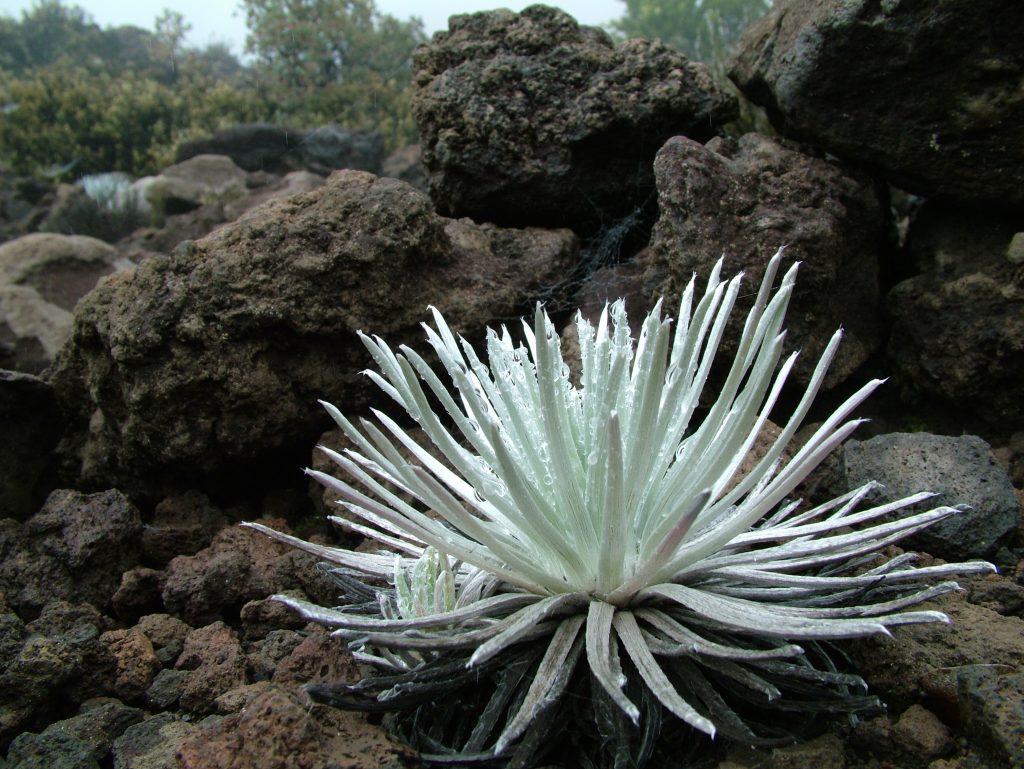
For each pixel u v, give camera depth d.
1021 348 0.84
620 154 1.10
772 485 0.56
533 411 0.61
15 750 0.58
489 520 0.70
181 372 0.88
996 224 0.91
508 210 1.15
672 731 0.53
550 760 0.54
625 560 0.55
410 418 0.96
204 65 7.38
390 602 0.61
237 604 0.77
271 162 3.92
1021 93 0.82
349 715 0.55
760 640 0.53
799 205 0.90
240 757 0.50
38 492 1.01
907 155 0.90
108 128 4.68
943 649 0.58
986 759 0.50
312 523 0.92
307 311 0.89
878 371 0.97
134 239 2.77
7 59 7.61
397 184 0.96
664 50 1.10
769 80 0.98
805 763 0.50
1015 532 0.73
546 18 1.15
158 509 0.91
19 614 0.77
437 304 0.95
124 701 0.67
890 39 0.84
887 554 0.72
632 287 0.99
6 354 1.44
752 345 0.54
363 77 5.25
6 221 3.74
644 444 0.53
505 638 0.47
